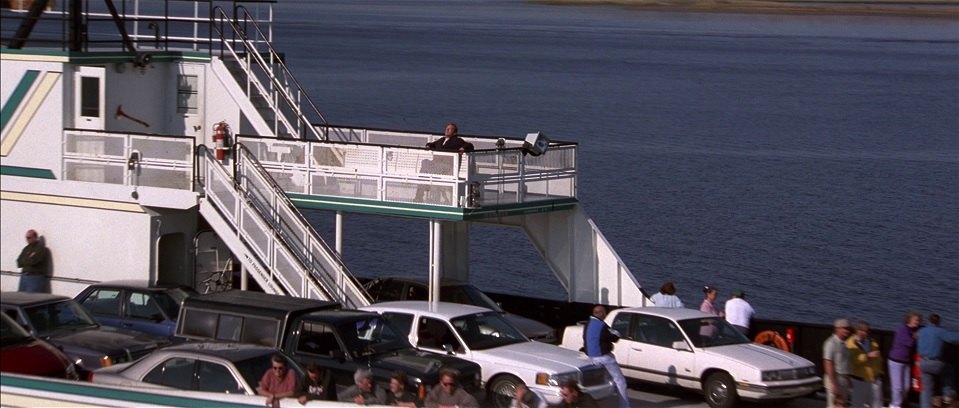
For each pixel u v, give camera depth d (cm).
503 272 9269
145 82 5309
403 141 5625
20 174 5047
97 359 3734
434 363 3612
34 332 3866
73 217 4981
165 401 3178
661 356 4153
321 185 4866
